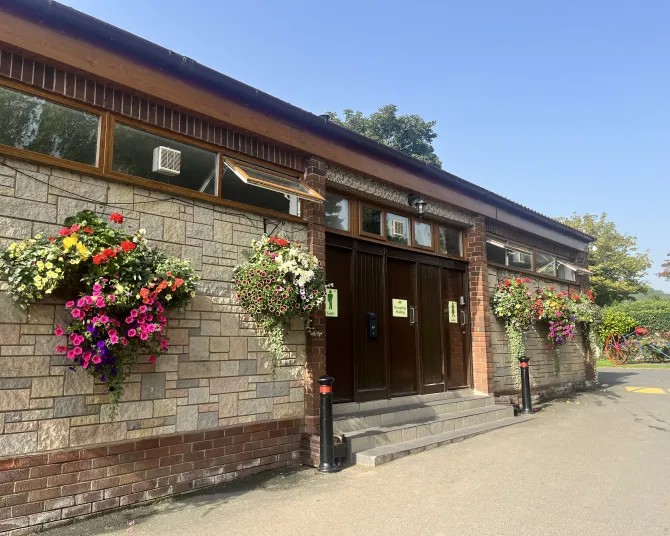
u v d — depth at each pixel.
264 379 5.89
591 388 13.09
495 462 6.06
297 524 4.21
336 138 7.09
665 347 20.33
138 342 4.53
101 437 4.51
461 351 9.63
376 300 7.98
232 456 5.46
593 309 12.91
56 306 4.29
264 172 6.30
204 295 5.40
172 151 5.36
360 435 6.39
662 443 7.01
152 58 5.12
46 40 4.44
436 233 9.39
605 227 29.16
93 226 4.36
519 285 10.25
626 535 3.97
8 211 4.13
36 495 4.07
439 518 4.33
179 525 4.19
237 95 5.91
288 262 5.57
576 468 5.79
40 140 4.47
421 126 26.84
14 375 4.04
